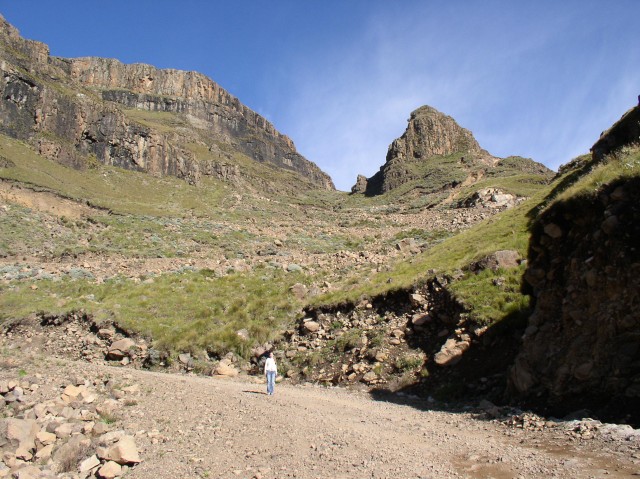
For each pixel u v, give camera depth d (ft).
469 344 45.52
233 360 63.05
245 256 144.66
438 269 63.67
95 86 640.58
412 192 379.96
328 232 214.07
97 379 41.16
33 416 28.60
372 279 76.84
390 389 46.03
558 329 33.09
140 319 71.97
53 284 92.38
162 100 646.74
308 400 40.75
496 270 55.21
